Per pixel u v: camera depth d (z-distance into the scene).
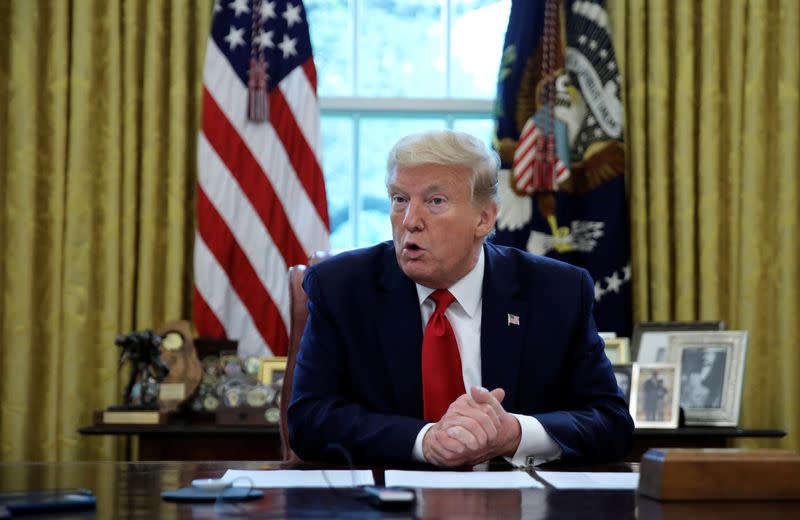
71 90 3.64
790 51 3.68
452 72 4.05
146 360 3.16
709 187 3.66
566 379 1.91
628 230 3.67
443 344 1.85
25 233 3.59
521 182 3.63
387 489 1.17
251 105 3.62
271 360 3.33
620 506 1.13
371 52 4.04
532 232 3.63
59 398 3.59
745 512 1.10
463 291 1.89
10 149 3.61
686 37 3.70
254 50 3.66
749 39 3.71
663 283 3.64
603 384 1.88
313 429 1.76
